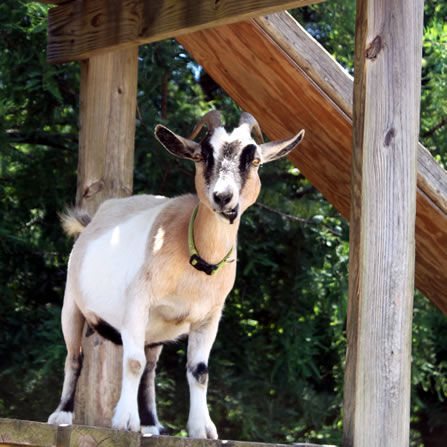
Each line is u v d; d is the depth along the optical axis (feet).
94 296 19.40
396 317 16.17
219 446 15.83
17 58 33.55
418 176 20.15
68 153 37.40
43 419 35.45
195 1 20.12
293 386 37.52
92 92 22.91
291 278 36.70
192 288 18.17
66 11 23.40
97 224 20.48
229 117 36.91
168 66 34.32
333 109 20.75
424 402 41.88
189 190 35.58
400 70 16.61
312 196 39.27
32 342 35.70
